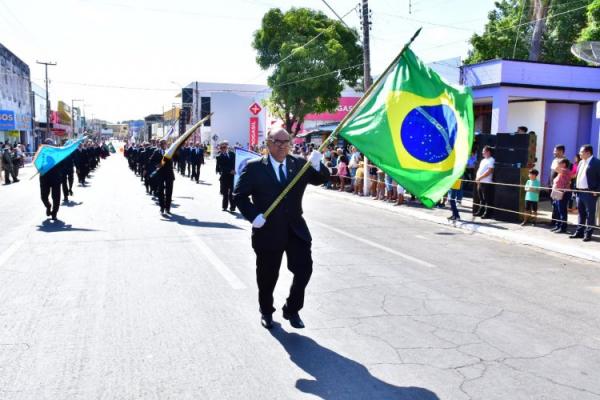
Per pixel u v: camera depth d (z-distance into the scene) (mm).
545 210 15102
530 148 12438
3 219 11602
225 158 13375
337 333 4902
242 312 5430
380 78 5008
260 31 36469
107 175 28656
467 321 5375
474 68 19500
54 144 13031
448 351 4547
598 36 23391
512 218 12633
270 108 39812
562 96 18875
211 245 8898
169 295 5969
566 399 3725
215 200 16203
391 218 13562
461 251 9312
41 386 3736
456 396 3715
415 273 7426
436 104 5289
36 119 61812
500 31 29672
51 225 10789
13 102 47375
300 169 4742
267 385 3809
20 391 3656
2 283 6367
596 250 9188
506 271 7824
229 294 6047
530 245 10188
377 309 5680
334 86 35344
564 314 5734
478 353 4520
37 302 5645
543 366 4289
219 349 4453
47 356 4254
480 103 21016
